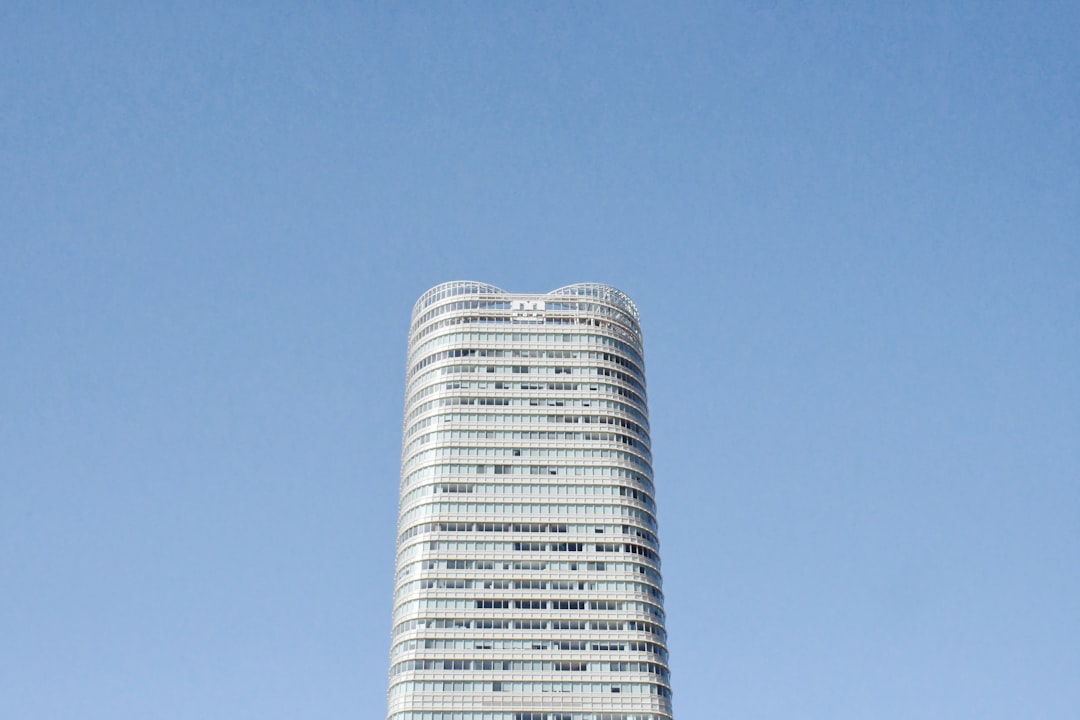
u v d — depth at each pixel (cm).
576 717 19762
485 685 19938
